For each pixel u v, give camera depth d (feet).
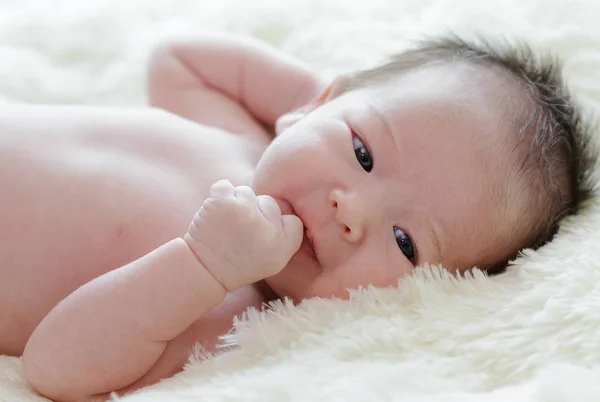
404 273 3.42
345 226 3.35
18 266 3.50
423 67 3.88
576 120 3.95
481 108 3.64
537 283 3.16
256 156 4.34
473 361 2.85
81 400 3.26
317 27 5.41
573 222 3.70
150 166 3.84
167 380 3.16
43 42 5.52
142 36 5.60
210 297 3.27
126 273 3.24
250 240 3.20
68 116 3.91
